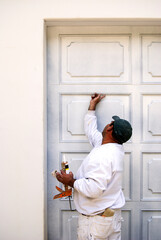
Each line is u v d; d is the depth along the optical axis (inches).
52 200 103.6
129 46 102.3
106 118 102.4
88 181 75.9
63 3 94.0
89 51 102.3
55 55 102.3
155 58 102.1
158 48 102.1
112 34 102.0
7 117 94.6
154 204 103.0
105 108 102.5
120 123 81.4
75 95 103.0
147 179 103.0
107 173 76.2
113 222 79.3
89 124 98.0
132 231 103.3
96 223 78.4
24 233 95.4
